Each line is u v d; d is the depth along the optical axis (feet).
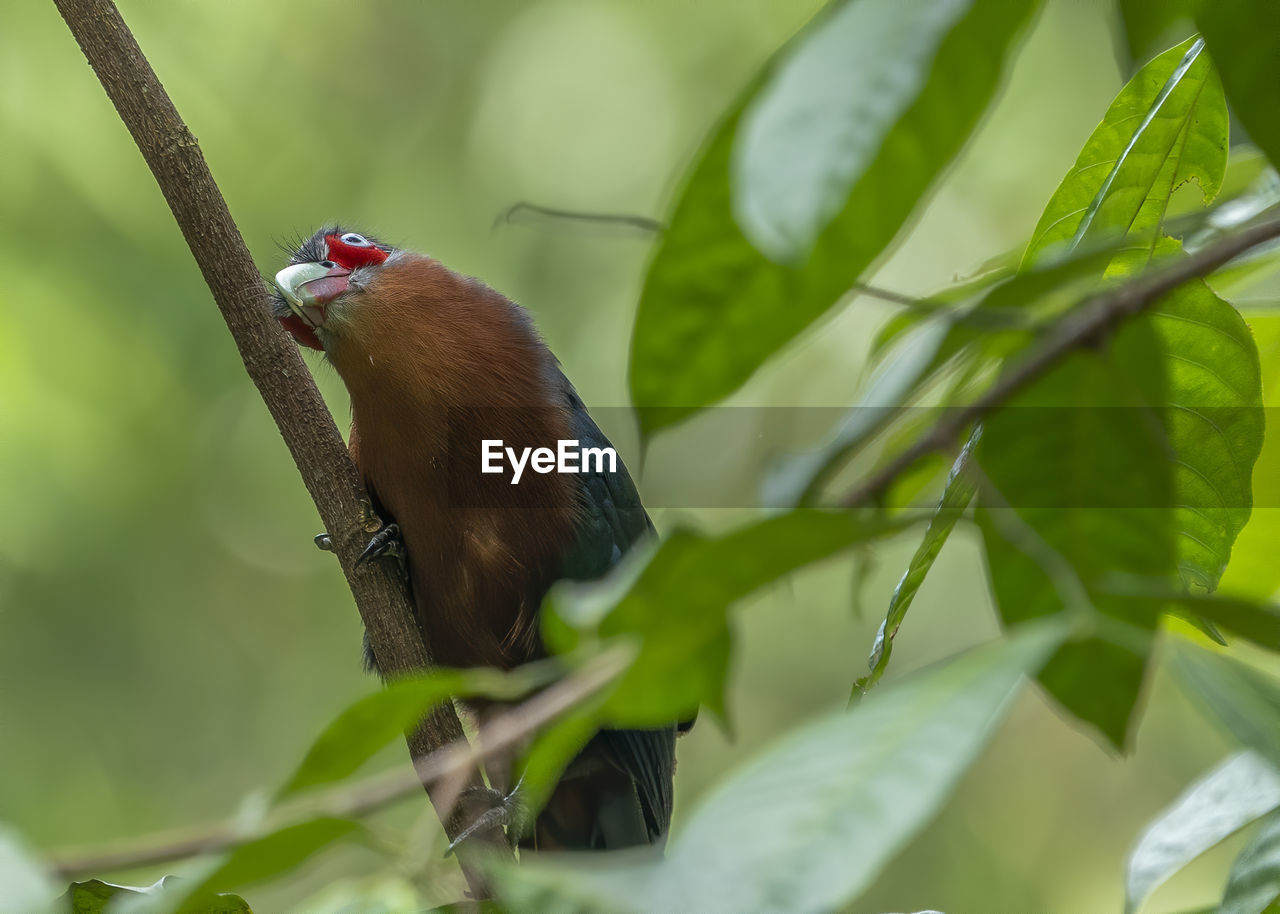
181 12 42.37
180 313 39.75
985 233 39.63
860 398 7.95
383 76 44.88
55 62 39.50
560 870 6.08
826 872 4.87
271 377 17.97
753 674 41.86
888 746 5.33
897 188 6.31
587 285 42.52
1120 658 7.57
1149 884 10.12
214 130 41.78
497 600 23.15
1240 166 12.29
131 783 39.27
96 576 38.65
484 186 44.60
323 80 44.04
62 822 37.68
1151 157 10.15
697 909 4.96
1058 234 10.43
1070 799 40.19
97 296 38.37
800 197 5.35
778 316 6.64
